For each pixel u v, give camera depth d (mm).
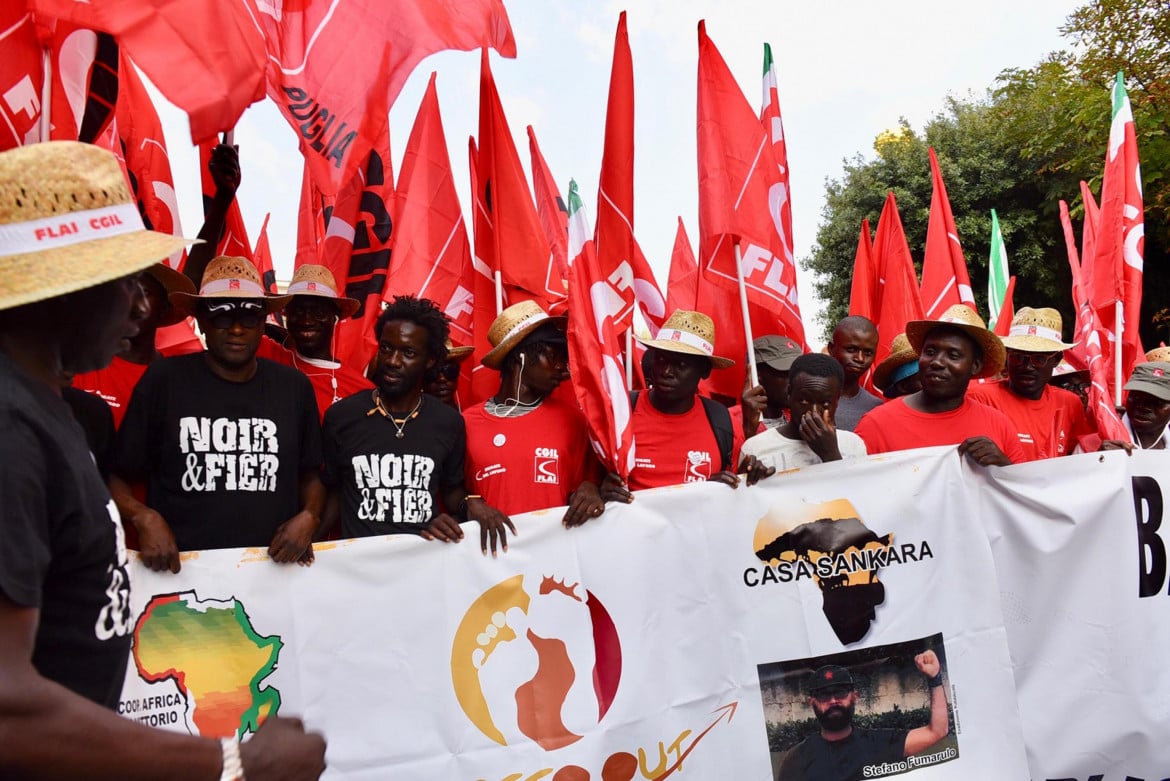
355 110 3984
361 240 5898
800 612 3750
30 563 1418
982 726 3826
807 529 3791
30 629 1396
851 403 5645
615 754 3480
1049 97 18516
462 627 3410
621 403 3695
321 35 4004
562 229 6211
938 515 3930
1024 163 20281
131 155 5141
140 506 3076
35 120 3332
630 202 4652
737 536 3742
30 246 1537
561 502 3986
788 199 5051
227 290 3391
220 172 4246
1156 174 14102
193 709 3029
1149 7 14930
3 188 1524
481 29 4176
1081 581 4074
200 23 3299
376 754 3254
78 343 1638
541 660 3479
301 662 3199
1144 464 4191
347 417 3691
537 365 4066
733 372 5688
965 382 4379
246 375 3445
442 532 3432
